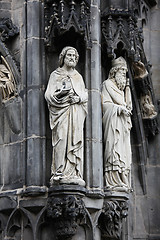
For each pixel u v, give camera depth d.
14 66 22.39
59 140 21.12
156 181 25.45
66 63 21.84
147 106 25.09
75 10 21.86
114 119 22.16
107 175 21.98
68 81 21.72
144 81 24.73
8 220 21.72
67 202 20.69
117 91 22.62
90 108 22.00
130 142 24.95
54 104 21.33
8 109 22.39
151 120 25.12
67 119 21.27
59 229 20.91
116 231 22.00
